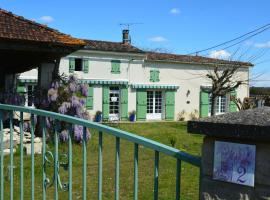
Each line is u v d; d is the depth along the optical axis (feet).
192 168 27.71
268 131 6.12
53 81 40.22
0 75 60.64
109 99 97.35
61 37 39.32
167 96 105.81
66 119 10.06
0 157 12.71
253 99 98.12
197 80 110.83
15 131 31.89
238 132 6.48
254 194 6.56
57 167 10.49
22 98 41.14
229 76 90.02
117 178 9.11
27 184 21.04
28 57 47.57
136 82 100.99
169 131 64.75
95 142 34.73
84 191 9.83
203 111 111.65
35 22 41.63
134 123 88.94
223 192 6.93
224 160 6.90
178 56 111.14
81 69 93.40
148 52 108.47
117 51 96.99
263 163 6.46
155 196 8.35
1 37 36.45
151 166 27.37
